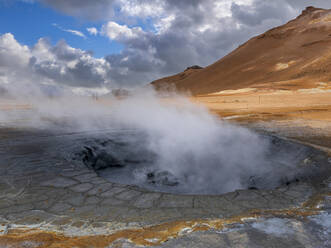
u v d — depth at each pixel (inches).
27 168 155.5
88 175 142.9
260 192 119.0
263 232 80.8
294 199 110.7
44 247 70.2
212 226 84.7
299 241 75.5
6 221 88.5
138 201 107.0
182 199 109.2
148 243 73.5
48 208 100.0
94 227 84.2
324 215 94.3
